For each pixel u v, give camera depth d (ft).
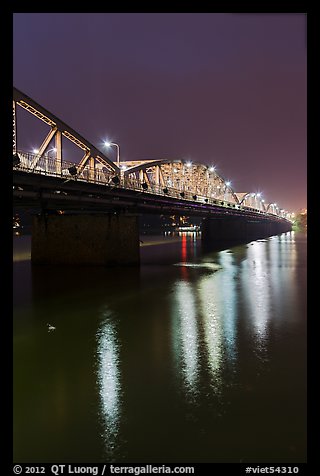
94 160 141.69
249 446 28.55
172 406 34.09
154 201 173.78
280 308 70.08
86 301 76.59
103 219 127.44
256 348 48.32
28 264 138.21
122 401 34.99
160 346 49.39
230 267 134.21
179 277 108.37
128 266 128.57
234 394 36.11
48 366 43.06
